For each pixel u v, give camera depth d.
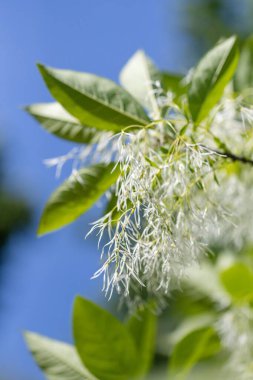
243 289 1.14
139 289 0.98
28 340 0.95
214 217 0.93
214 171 0.90
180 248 0.88
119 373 0.95
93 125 0.94
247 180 1.00
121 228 0.87
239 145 0.98
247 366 1.11
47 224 0.94
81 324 0.95
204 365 1.15
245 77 1.10
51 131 0.99
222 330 1.12
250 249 1.20
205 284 1.21
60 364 0.95
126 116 0.93
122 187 0.86
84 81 0.94
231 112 1.00
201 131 0.94
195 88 0.93
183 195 0.88
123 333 0.95
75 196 0.93
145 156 0.87
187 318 1.24
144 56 1.05
